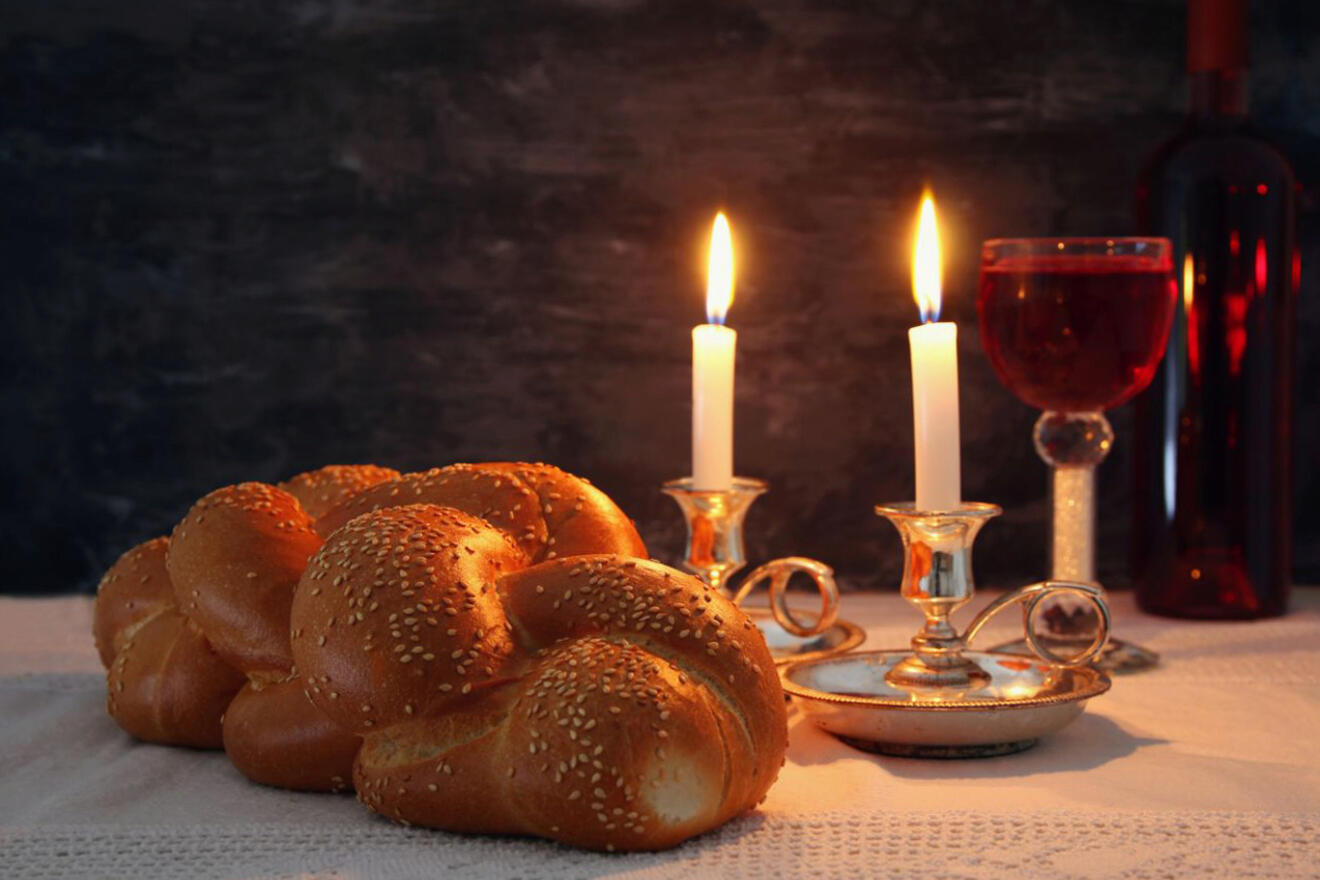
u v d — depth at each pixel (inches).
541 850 39.6
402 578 40.6
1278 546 54.9
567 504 44.2
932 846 39.5
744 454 60.2
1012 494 60.2
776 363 59.9
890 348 59.8
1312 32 59.2
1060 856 39.2
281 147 59.6
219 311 60.1
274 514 44.3
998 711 42.8
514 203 59.6
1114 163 59.3
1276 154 54.2
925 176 59.3
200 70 59.4
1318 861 39.0
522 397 60.1
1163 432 54.7
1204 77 54.4
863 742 44.0
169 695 44.3
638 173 59.4
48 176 59.7
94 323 60.1
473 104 59.4
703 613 40.6
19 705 47.9
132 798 42.3
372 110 59.5
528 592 41.0
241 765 42.8
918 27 59.1
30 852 39.9
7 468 60.5
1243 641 52.4
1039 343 48.8
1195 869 38.8
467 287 59.9
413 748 40.4
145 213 59.8
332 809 41.8
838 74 59.2
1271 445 54.5
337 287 59.9
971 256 59.5
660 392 60.0
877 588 60.4
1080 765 43.3
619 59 59.2
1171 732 45.3
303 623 40.9
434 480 44.4
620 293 59.7
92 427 60.4
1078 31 59.1
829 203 59.4
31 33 59.3
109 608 46.4
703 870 38.7
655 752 39.0
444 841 40.1
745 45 59.1
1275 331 54.3
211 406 60.3
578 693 39.2
